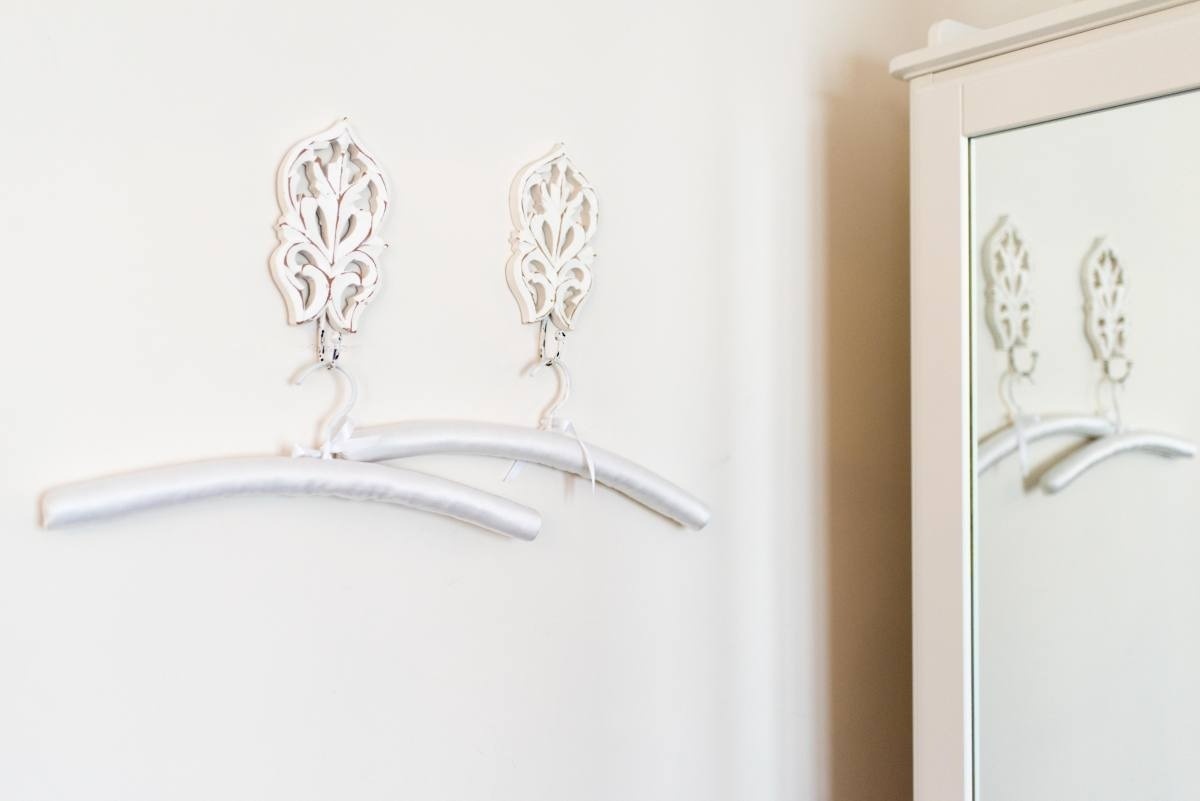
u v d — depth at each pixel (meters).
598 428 1.01
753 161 1.16
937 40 1.07
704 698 1.10
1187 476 0.90
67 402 0.72
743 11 1.15
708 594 1.11
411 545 0.89
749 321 1.15
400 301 0.88
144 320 0.75
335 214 0.83
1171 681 0.91
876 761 1.28
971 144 1.05
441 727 0.90
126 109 0.74
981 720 1.04
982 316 1.04
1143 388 0.93
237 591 0.79
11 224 0.70
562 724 0.98
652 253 1.06
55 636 0.71
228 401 0.79
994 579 1.03
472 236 0.92
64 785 0.72
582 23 1.01
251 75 0.80
